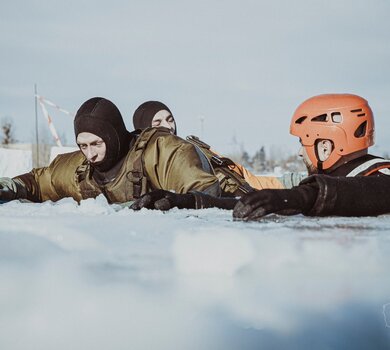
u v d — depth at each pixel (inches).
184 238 63.4
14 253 50.4
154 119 351.9
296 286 44.8
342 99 169.2
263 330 37.7
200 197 141.1
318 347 37.9
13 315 36.5
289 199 101.6
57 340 34.1
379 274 48.9
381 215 113.5
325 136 168.2
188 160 189.3
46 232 62.9
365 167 162.7
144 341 34.4
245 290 42.9
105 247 56.3
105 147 199.6
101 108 199.0
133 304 38.6
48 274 43.9
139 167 199.2
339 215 108.7
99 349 33.4
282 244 61.6
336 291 44.2
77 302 38.6
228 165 247.8
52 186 222.2
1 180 216.8
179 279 44.6
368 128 168.9
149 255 52.9
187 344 34.7
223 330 36.6
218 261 51.4
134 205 131.0
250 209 97.0
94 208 112.5
